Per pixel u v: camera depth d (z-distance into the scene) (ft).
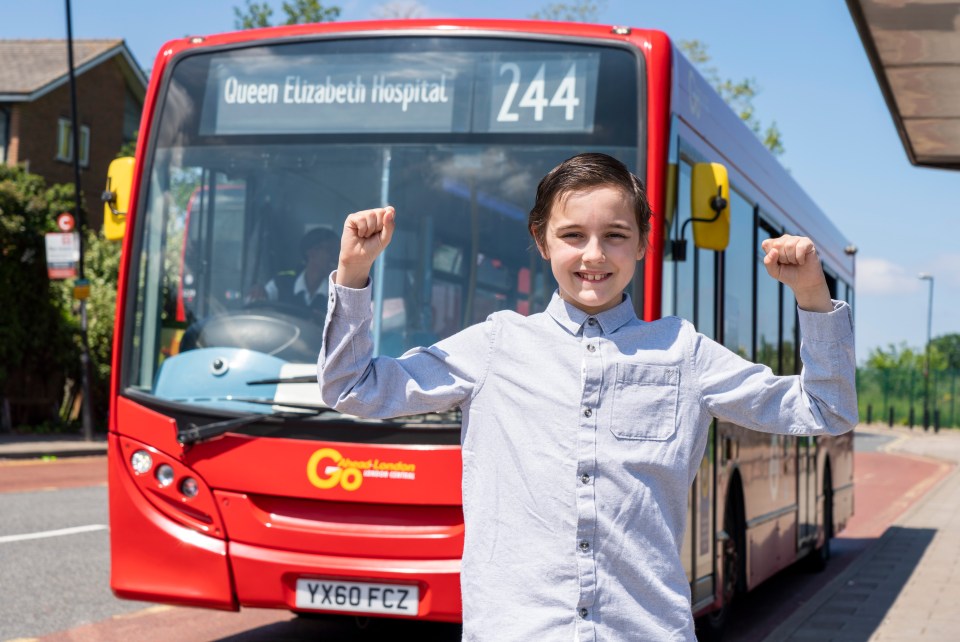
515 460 8.31
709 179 21.07
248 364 20.51
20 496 48.93
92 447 75.77
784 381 8.48
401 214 20.92
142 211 21.84
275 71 21.86
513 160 20.77
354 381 8.50
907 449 139.33
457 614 18.89
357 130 21.39
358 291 8.37
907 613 29.50
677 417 8.39
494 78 21.08
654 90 20.53
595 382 8.30
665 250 20.42
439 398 8.57
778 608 33.55
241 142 21.75
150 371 21.06
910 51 26.61
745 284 27.96
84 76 122.21
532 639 8.03
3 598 27.91
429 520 19.22
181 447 20.20
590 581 8.07
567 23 21.25
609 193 8.38
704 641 24.29
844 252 47.67
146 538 20.31
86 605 27.66
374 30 21.62
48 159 117.39
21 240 84.64
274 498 19.80
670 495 8.39
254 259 21.30
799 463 34.63
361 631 26.53
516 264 20.45
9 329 83.35
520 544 8.20
